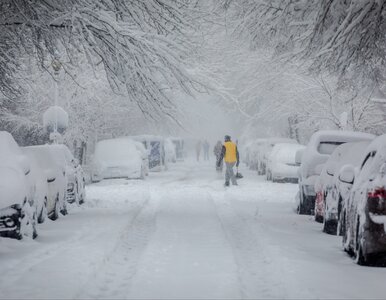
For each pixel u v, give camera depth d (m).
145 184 51.78
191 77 26.27
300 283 14.09
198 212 30.81
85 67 52.81
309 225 25.91
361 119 53.62
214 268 16.23
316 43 25.00
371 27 23.17
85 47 24.75
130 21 26.52
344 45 23.47
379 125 54.06
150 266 16.53
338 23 23.67
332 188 23.41
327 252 18.84
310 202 30.12
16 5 23.17
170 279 14.90
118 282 14.78
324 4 23.19
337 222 22.92
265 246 19.30
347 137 31.16
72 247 19.11
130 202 36.12
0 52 26.80
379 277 15.05
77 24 23.88
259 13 27.42
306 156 30.75
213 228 24.45
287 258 17.08
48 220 25.91
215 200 37.78
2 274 15.16
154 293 13.48
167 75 26.17
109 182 53.03
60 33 25.58
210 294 13.38
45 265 16.20
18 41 27.08
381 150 17.12
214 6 29.36
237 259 17.97
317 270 15.65
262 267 16.72
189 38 28.16
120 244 20.72
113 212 30.48
